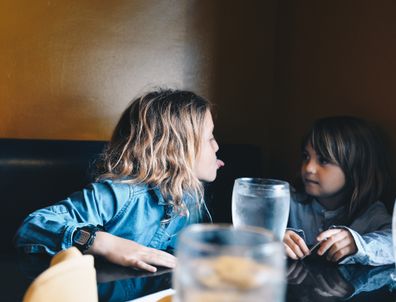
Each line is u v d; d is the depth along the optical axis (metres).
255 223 0.73
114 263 0.86
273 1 1.88
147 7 1.80
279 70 1.86
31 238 0.94
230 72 1.89
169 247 1.18
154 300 0.59
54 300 0.45
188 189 1.20
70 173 1.59
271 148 1.92
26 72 1.73
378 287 0.77
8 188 1.55
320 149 1.30
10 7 1.69
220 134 1.90
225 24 1.86
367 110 1.37
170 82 1.84
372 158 1.29
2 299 0.67
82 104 1.78
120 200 1.11
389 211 1.30
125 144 1.20
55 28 1.73
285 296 0.71
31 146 1.59
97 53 1.77
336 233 0.95
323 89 1.57
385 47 1.29
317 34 1.59
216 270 0.32
